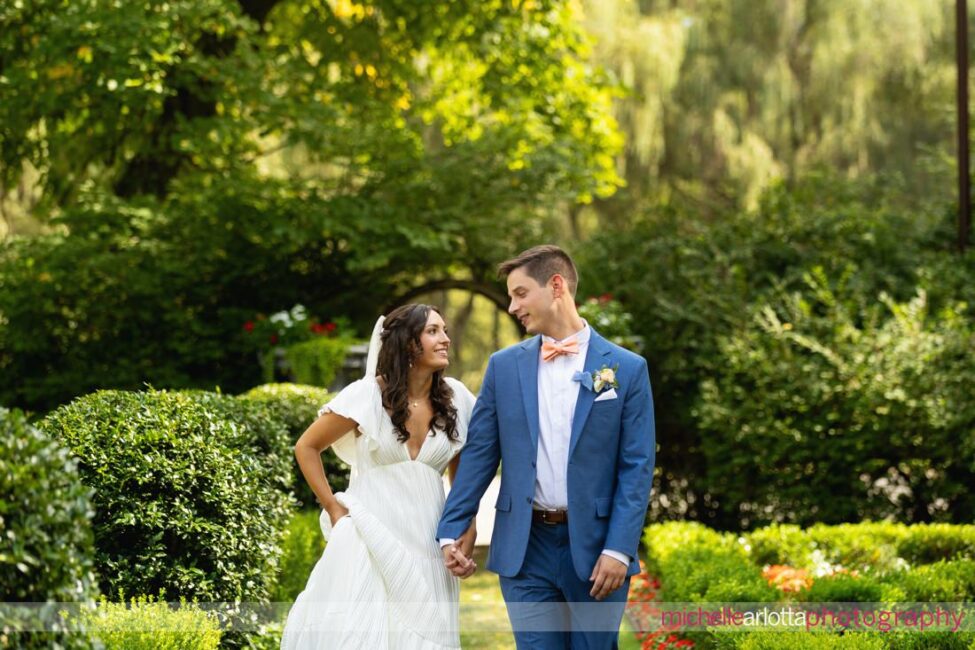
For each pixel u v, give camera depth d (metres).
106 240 13.36
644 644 6.35
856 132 21.39
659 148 20.80
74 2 11.58
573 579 4.07
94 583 3.09
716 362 11.05
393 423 4.43
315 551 7.45
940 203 12.94
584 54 15.40
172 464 4.92
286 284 13.97
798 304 10.38
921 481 9.59
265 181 13.49
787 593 5.74
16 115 13.07
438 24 14.88
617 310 11.80
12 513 2.88
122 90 11.55
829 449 9.80
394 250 13.02
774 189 12.93
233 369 13.49
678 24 21.17
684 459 12.04
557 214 16.88
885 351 9.73
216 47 14.14
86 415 5.00
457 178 13.45
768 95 21.45
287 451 6.37
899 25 21.30
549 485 4.13
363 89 15.23
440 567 4.42
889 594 5.38
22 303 13.12
